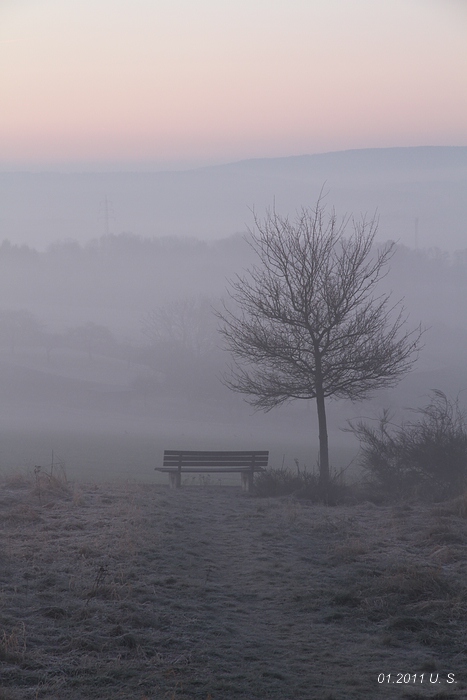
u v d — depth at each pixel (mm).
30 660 7004
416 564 11062
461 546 12328
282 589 10000
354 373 22719
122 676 6801
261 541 13188
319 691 6723
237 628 8383
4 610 8242
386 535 13586
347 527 14273
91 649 7395
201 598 9445
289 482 21125
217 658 7441
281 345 22672
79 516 14242
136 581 9844
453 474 19781
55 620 8133
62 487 17844
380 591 9695
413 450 20297
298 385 22938
